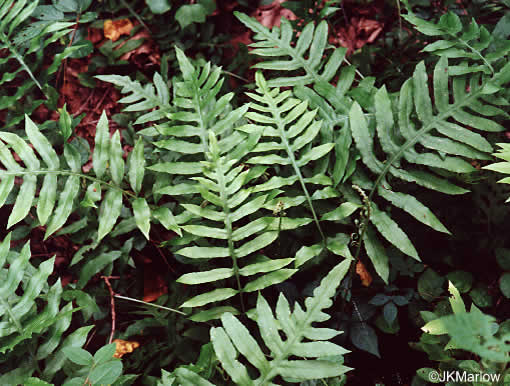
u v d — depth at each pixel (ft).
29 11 2.99
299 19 3.34
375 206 2.56
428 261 2.84
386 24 3.82
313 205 2.70
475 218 2.78
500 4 3.28
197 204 2.70
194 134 2.71
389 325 2.66
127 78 2.94
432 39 3.27
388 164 2.59
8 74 3.01
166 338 2.81
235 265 2.44
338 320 2.66
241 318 2.56
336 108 2.78
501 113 2.56
